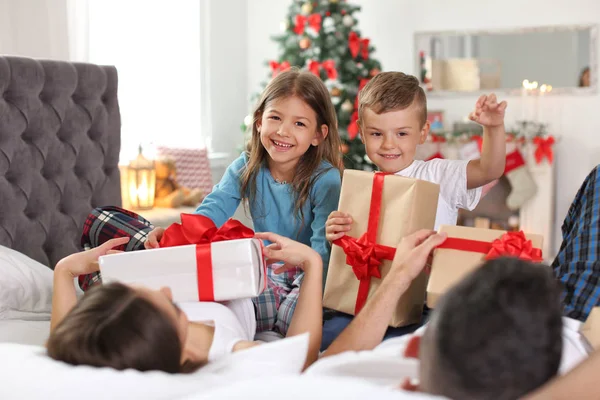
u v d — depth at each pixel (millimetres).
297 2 5219
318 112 2061
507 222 5504
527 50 5527
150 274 1496
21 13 3838
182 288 1502
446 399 789
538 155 5250
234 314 1500
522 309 774
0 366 1067
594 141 5426
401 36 5832
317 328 1447
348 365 1095
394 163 2127
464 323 779
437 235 1464
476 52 5648
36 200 2842
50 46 3994
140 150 4281
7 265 2168
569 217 1665
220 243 1502
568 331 1256
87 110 3098
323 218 2010
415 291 1626
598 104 5398
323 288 1957
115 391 972
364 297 1676
